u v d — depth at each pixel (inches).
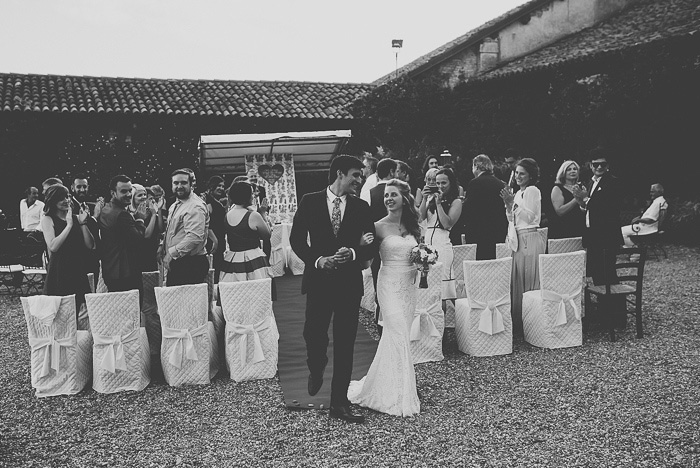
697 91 606.5
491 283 271.0
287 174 586.2
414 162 657.6
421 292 266.2
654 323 320.5
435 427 199.2
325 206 206.4
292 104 829.8
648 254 549.3
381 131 754.8
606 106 634.8
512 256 312.0
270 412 217.6
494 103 743.7
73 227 269.6
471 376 248.2
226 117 789.9
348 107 818.2
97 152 736.3
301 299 406.6
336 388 209.0
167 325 247.3
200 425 207.9
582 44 771.4
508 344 276.2
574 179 324.5
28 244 485.1
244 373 254.4
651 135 625.9
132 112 754.8
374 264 227.8
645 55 620.1
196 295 247.4
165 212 336.5
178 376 248.7
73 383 243.4
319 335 208.1
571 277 281.1
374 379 216.4
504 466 171.0
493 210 311.1
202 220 264.4
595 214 320.5
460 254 315.0
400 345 211.6
